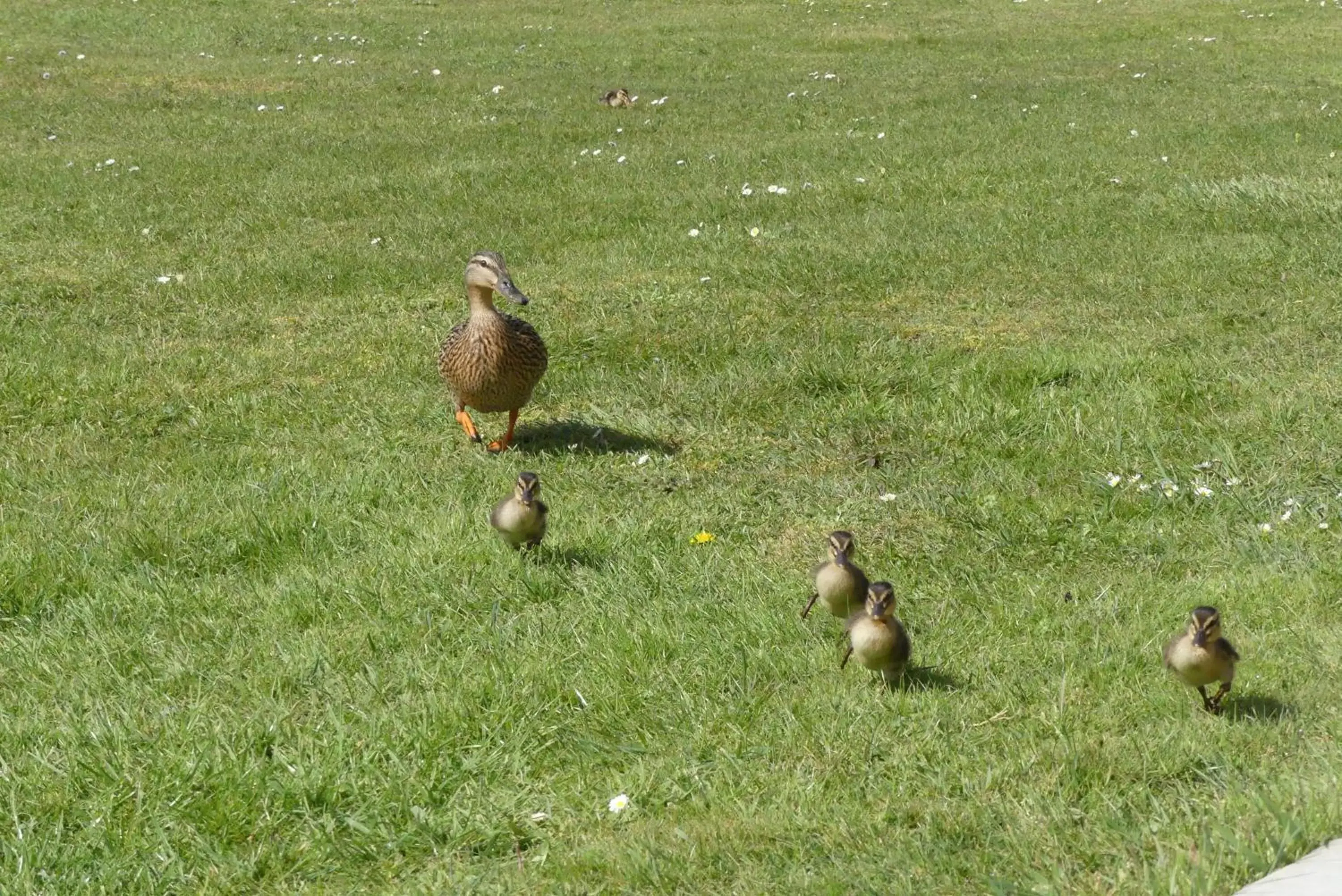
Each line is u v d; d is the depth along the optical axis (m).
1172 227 15.98
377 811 5.82
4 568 8.05
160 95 26.17
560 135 22.39
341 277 14.60
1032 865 4.93
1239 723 5.99
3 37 32.44
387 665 7.05
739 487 9.49
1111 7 38.34
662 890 5.12
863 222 16.47
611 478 9.65
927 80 28.02
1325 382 10.84
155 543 8.43
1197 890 4.44
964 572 8.05
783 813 5.54
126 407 11.05
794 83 27.78
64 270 14.96
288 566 8.21
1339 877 4.30
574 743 6.31
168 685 6.90
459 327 10.05
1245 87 26.66
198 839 5.65
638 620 7.28
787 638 7.18
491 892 5.24
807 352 11.94
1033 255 14.94
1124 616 7.34
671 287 14.16
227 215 17.28
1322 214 16.06
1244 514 8.71
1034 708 6.29
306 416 10.84
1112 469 9.53
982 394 11.02
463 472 9.69
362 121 23.70
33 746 6.34
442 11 37.59
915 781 5.77
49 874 5.51
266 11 36.44
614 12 38.00
